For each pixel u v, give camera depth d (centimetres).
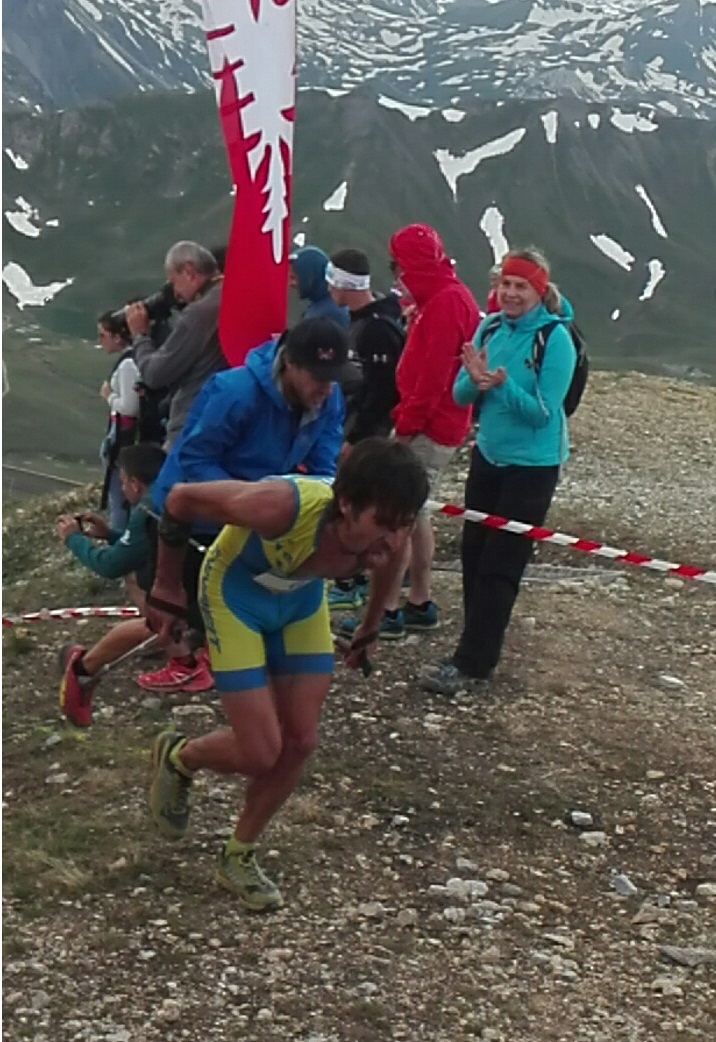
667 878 501
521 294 607
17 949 412
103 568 592
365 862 486
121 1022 381
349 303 687
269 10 430
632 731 628
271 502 376
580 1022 403
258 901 442
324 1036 382
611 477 1280
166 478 430
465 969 425
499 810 538
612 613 818
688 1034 402
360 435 693
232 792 527
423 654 696
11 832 489
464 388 631
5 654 694
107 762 549
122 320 770
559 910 470
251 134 433
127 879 457
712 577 612
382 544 374
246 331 453
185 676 624
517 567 637
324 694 424
